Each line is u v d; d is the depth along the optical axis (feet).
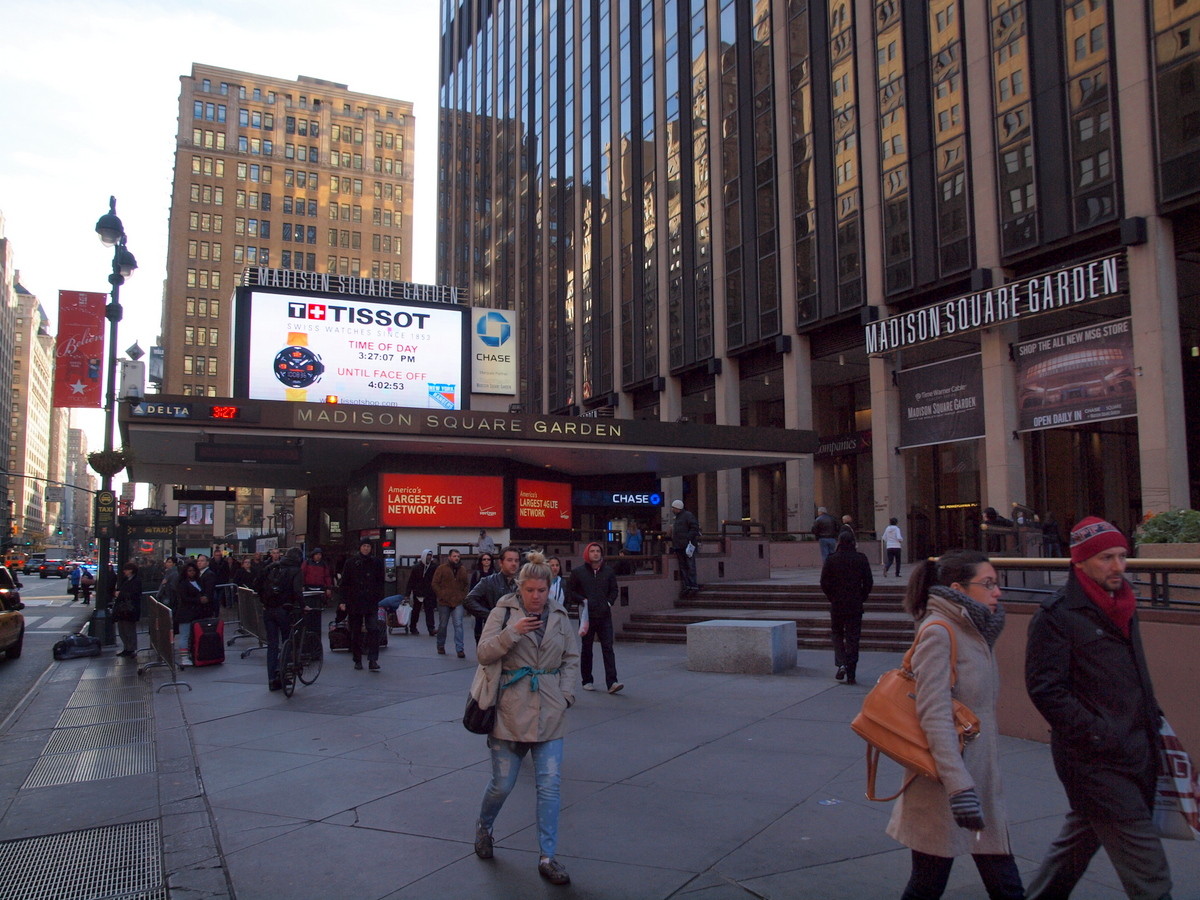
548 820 14.97
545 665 15.71
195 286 342.85
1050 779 19.47
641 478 107.34
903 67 96.63
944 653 10.54
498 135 216.95
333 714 29.96
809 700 29.89
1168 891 10.18
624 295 149.79
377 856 16.19
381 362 95.96
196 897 14.62
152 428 67.67
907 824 10.81
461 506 88.48
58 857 16.84
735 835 16.61
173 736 27.27
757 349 119.75
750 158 119.85
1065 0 79.71
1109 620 10.78
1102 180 76.18
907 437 98.22
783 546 96.22
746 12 121.70
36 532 638.94
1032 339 84.28
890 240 97.50
